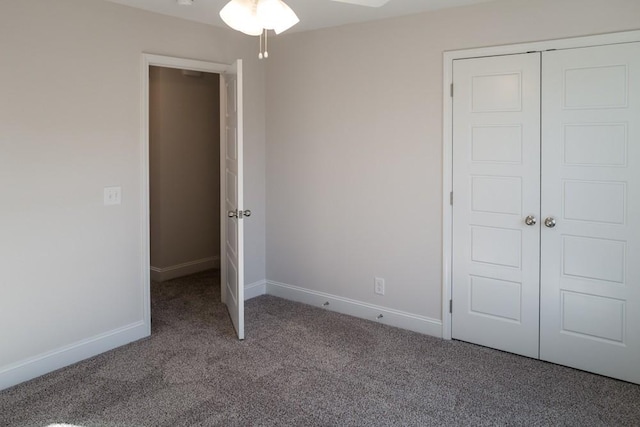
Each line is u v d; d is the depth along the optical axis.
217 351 3.26
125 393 2.69
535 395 2.68
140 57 3.34
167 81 4.91
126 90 3.27
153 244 5.04
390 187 3.67
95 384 2.79
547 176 3.00
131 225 3.37
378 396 2.67
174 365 3.05
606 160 2.81
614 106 2.77
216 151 5.48
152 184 4.99
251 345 3.37
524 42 3.01
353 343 3.41
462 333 3.43
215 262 5.60
